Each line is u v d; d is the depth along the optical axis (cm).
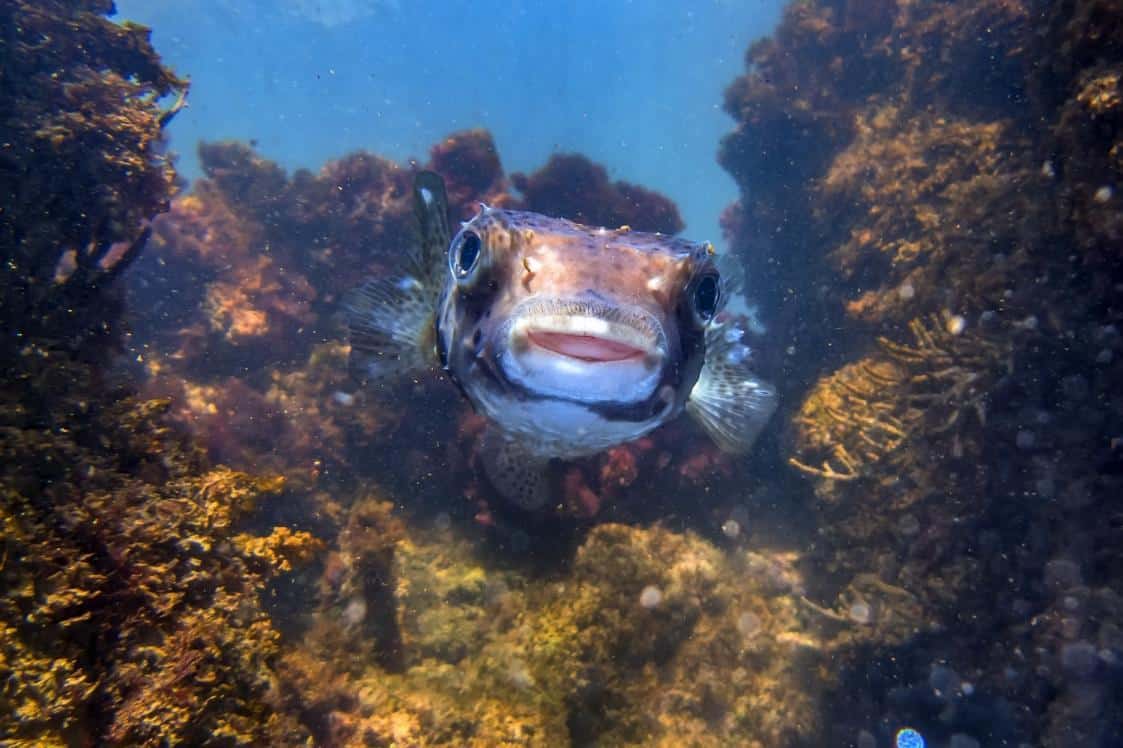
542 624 46
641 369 22
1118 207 43
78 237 40
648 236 27
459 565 53
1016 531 50
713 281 26
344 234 88
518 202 87
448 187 89
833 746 51
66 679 20
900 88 91
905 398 57
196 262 84
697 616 51
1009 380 50
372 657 47
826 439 63
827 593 59
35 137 40
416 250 35
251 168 97
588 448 29
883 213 76
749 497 70
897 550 55
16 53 43
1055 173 54
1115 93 42
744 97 105
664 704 46
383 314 36
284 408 69
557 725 42
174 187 47
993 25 79
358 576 51
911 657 51
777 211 101
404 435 66
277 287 83
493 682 44
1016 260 54
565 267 23
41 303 36
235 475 30
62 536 24
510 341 22
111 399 32
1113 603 44
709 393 40
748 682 50
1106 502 47
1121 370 47
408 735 39
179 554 26
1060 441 48
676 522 65
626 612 47
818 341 83
